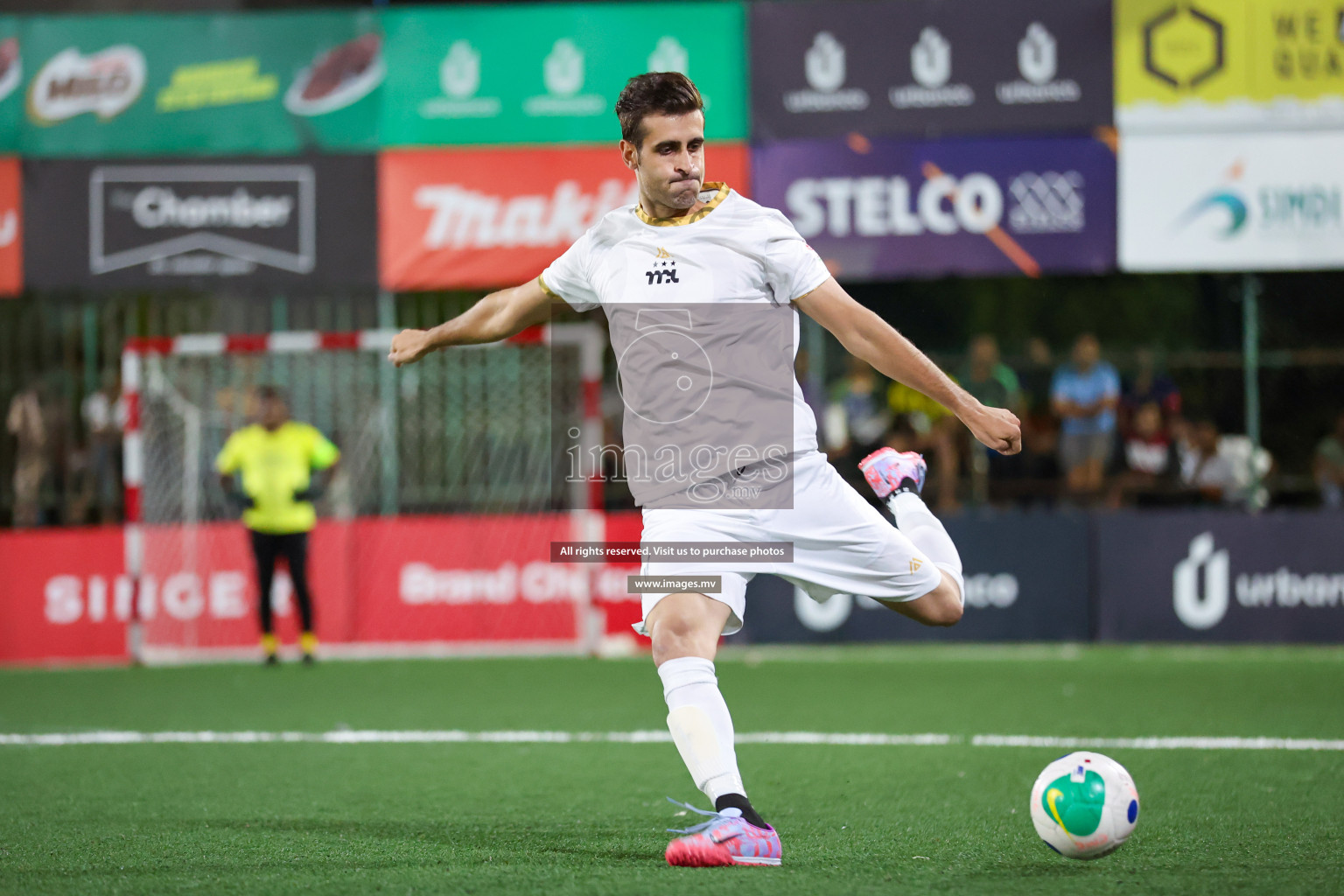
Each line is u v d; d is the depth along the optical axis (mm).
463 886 11750
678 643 12383
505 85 33781
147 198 33875
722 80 33625
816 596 13234
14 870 12734
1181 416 37625
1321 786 16938
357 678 30062
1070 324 50562
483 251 33781
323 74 33906
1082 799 12109
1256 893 11281
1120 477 36781
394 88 33812
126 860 13164
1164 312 50031
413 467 35875
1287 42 32906
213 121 33875
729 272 12484
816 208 33562
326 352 36000
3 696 27906
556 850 13523
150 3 41125
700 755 12211
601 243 12977
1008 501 37156
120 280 33906
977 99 33375
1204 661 31281
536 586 35156
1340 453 36438
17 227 34000
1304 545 33875
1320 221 33000
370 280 33906
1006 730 22078
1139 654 32562
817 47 33500
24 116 34031
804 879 11781
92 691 28547
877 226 33500
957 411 12297
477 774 18516
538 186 33781
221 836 14375
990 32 33281
